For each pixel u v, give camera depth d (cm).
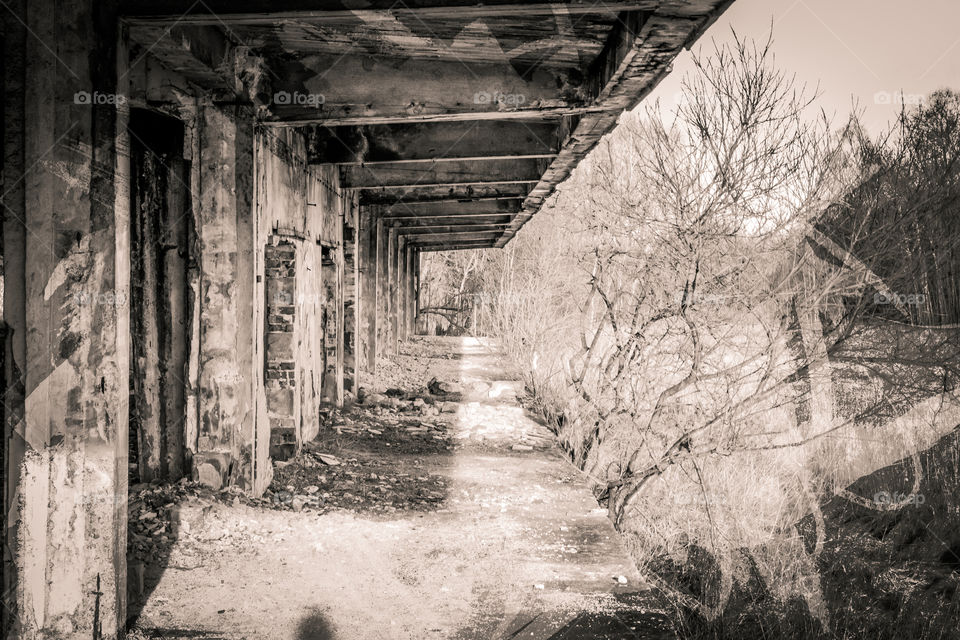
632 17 445
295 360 719
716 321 788
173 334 588
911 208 785
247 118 576
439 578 451
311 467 700
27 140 317
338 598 414
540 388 1270
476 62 587
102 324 334
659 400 786
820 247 766
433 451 813
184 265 586
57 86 321
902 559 783
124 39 355
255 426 594
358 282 1183
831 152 770
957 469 848
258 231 595
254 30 514
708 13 399
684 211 768
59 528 323
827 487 850
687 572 718
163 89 504
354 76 582
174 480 584
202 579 432
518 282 1739
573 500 638
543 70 592
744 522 731
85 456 329
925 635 645
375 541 512
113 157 336
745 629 615
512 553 500
